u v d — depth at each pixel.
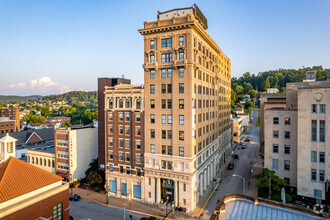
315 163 44.34
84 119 192.75
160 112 48.28
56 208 27.09
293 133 49.28
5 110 151.25
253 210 26.70
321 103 43.59
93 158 67.94
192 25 44.84
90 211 46.56
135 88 52.00
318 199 44.06
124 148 53.09
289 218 24.70
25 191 24.02
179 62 45.91
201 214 44.47
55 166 62.66
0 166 26.42
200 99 52.72
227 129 89.44
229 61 95.25
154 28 47.91
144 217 42.84
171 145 47.22
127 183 52.62
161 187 49.56
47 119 180.25
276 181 47.53
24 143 89.19
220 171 71.25
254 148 103.62
